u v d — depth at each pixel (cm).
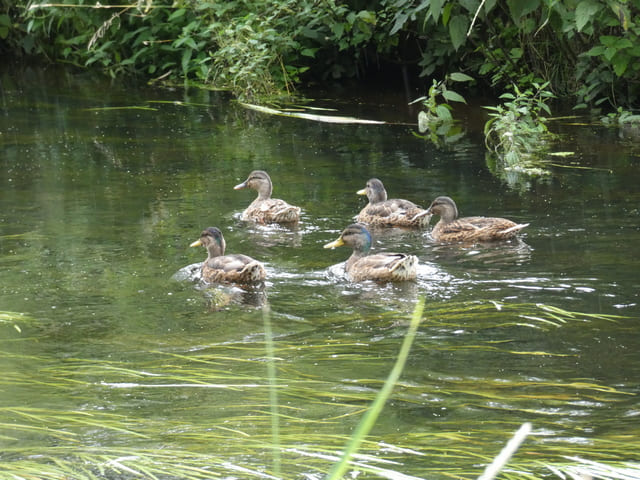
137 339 1038
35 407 828
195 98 2817
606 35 2455
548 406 812
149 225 1550
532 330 1034
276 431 383
